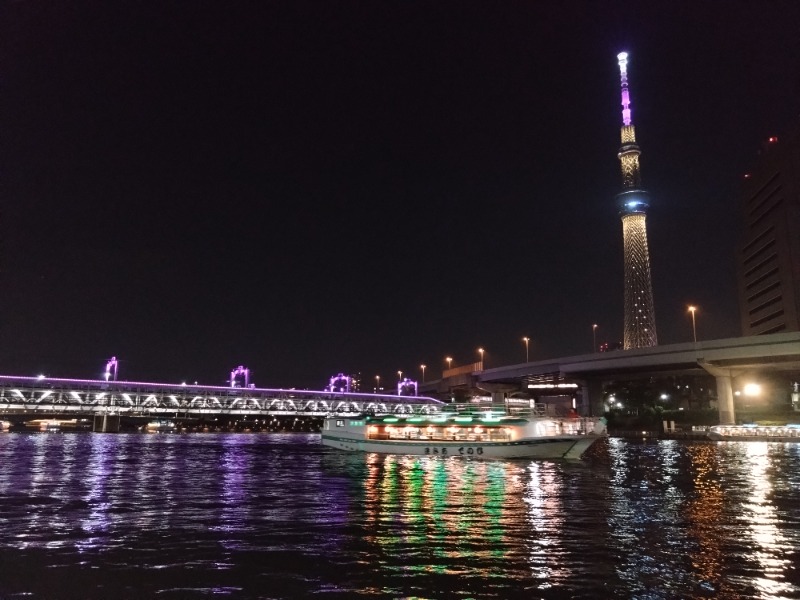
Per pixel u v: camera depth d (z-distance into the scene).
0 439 142.00
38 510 31.12
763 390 157.75
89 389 172.12
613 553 21.61
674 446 99.19
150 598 17.17
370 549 22.30
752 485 41.97
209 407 188.88
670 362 130.25
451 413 71.19
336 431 83.94
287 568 19.83
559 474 49.81
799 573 19.25
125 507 32.12
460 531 25.44
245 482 44.50
